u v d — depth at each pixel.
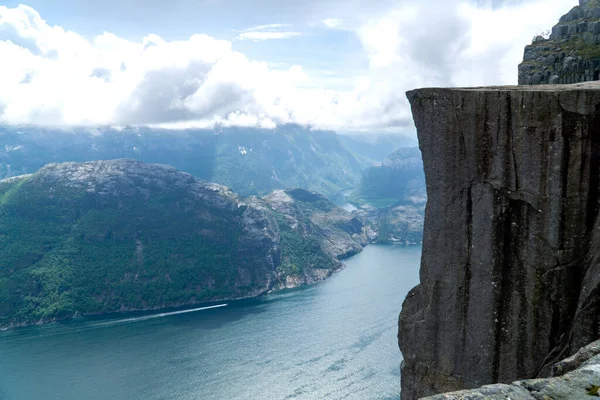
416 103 23.91
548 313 21.06
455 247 23.22
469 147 22.53
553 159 20.66
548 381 12.22
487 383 22.55
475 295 22.72
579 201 20.44
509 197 21.72
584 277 19.95
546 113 20.64
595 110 19.88
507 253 21.94
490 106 21.81
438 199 23.61
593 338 19.31
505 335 22.06
